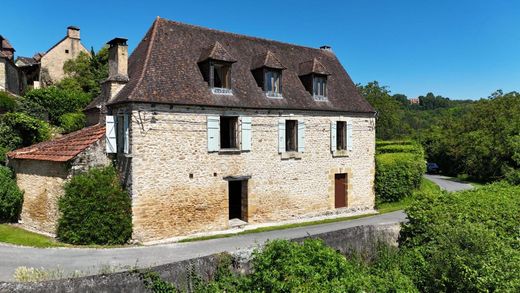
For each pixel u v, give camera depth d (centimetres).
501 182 1848
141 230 1323
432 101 11225
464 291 888
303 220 1750
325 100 1856
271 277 752
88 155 1345
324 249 830
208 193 1477
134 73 1463
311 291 715
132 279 721
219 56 1511
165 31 1568
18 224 1538
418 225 1166
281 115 1681
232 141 1591
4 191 1504
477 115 3834
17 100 2509
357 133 1966
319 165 1816
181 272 771
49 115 2500
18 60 4322
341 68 2131
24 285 660
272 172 1661
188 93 1439
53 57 3662
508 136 3016
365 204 2011
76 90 3130
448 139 4059
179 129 1405
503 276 831
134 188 1308
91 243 1253
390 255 1109
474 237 951
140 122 1320
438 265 955
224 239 1381
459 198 1257
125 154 1335
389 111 4425
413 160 2394
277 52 1898
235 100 1545
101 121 1577
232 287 792
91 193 1273
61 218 1268
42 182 1430
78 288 680
